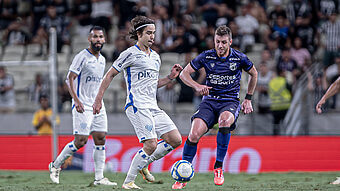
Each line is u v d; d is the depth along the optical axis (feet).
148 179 77.71
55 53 122.62
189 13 186.19
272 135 138.62
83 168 124.98
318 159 130.21
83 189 68.85
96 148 79.51
